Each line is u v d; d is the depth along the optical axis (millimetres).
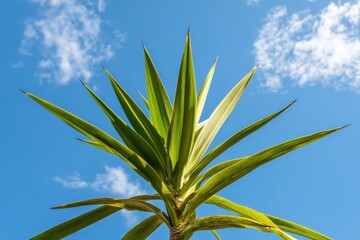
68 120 2582
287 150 2406
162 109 2998
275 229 2533
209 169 2902
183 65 2541
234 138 2682
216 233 3264
